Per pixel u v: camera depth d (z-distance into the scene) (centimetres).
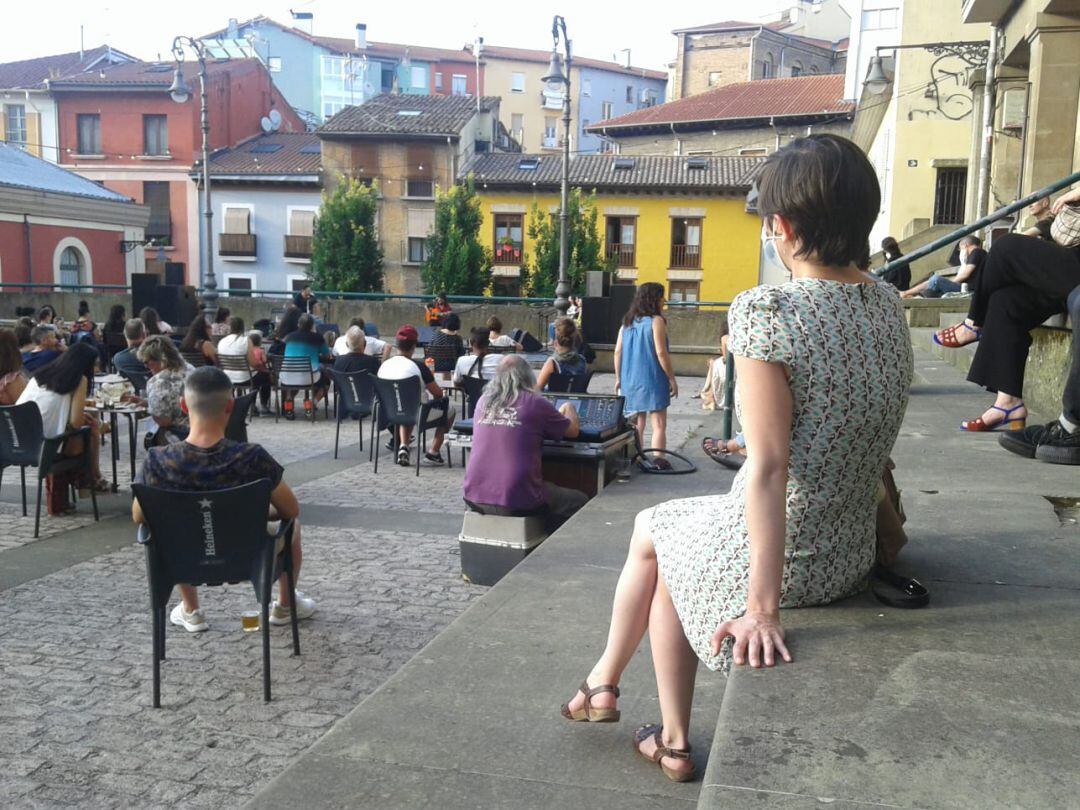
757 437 183
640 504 545
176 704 399
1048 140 1226
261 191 4594
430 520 741
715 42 6475
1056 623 211
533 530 548
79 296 2692
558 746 256
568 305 2328
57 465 710
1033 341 698
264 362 1335
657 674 237
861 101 2700
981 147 1809
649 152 5241
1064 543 294
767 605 187
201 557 403
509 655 318
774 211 192
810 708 168
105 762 348
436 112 4738
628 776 241
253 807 224
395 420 942
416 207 4503
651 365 737
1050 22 1203
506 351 1484
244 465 422
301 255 4581
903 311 200
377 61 7538
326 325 1955
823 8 7025
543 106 7962
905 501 370
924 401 756
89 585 564
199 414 423
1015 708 169
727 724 164
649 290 739
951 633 203
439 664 310
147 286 2130
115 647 463
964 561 270
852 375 185
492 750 253
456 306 2467
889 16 3183
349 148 4509
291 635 482
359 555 633
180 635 477
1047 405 658
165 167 4619
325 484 884
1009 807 139
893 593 216
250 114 5069
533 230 4128
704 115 5028
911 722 164
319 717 389
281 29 7219
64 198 3391
